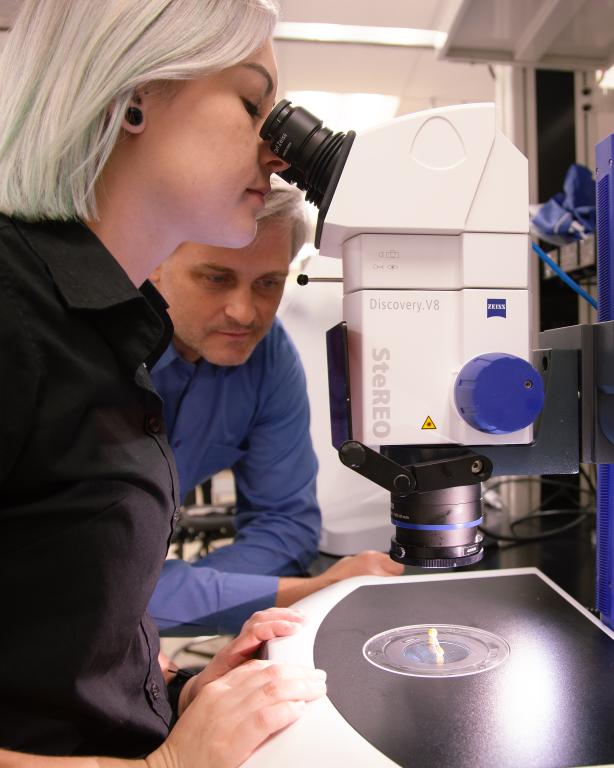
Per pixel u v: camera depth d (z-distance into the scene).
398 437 0.64
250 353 1.19
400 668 0.69
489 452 0.73
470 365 0.62
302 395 1.38
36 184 0.59
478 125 0.62
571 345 0.77
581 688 0.63
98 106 0.58
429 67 2.08
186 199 0.64
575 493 1.54
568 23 1.17
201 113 0.61
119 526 0.62
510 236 0.63
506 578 0.95
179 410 1.28
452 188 0.61
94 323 0.61
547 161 1.51
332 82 2.22
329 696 0.63
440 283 0.64
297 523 1.34
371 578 0.96
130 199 0.65
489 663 0.69
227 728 0.58
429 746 0.54
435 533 0.65
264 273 1.04
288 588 1.12
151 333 0.63
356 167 0.61
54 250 0.60
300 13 1.52
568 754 0.52
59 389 0.57
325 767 0.52
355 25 1.59
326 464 1.41
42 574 0.59
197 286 1.05
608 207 0.77
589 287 1.45
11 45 0.61
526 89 1.49
